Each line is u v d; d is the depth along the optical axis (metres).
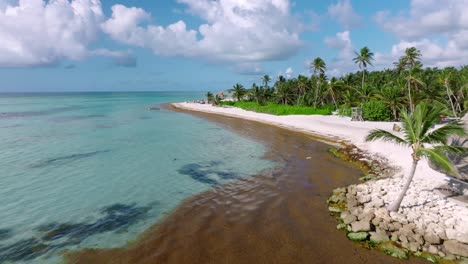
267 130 45.38
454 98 47.28
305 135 39.94
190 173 22.53
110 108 91.44
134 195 18.02
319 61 72.19
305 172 22.56
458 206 14.57
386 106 49.69
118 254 11.73
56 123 51.12
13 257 11.48
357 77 88.38
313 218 14.79
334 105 71.38
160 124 52.78
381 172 21.59
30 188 19.03
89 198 17.47
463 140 14.46
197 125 51.78
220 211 15.72
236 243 12.54
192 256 11.60
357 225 13.38
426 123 12.66
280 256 11.62
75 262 11.20
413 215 13.95
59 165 24.48
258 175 21.95
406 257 11.31
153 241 12.72
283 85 81.25
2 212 15.44
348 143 32.91
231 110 81.12
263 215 15.19
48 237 13.02
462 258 11.20
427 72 69.69
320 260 11.35
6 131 41.41
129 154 28.66
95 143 33.97
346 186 19.30
